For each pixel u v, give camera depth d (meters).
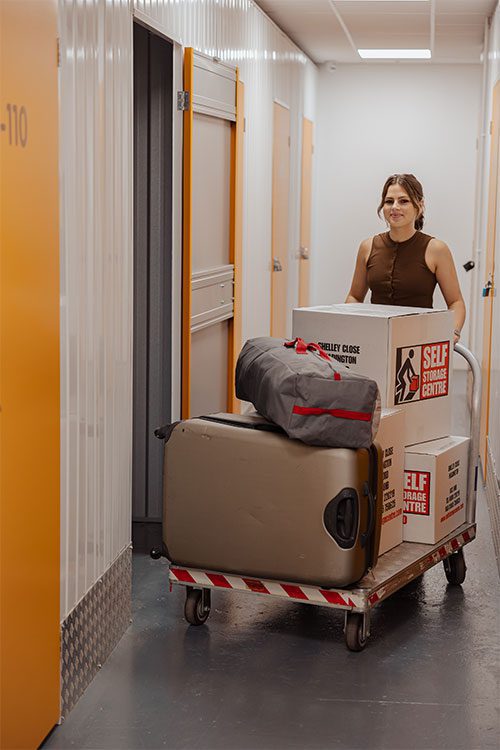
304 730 3.16
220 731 3.14
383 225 11.77
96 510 3.54
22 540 2.78
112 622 3.76
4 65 2.53
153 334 5.21
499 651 3.81
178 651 3.76
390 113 11.56
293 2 8.02
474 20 8.63
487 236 7.41
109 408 3.68
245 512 3.70
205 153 5.41
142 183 5.09
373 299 5.17
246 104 7.10
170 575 3.92
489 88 8.05
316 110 11.52
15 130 2.62
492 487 5.64
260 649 3.79
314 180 11.52
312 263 11.60
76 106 3.20
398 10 8.27
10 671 2.72
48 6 2.87
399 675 3.58
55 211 2.98
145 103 5.04
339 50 10.50
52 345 2.99
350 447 3.55
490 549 5.20
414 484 4.22
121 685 3.46
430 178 11.57
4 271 2.58
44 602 2.98
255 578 3.76
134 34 4.99
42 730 3.00
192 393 5.35
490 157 7.31
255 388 3.82
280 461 3.62
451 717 3.26
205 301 5.49
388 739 3.12
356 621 3.73
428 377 4.38
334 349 4.21
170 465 3.83
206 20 5.50
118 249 3.76
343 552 3.56
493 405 5.86
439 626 4.06
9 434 2.66
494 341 5.99
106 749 3.01
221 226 5.90
